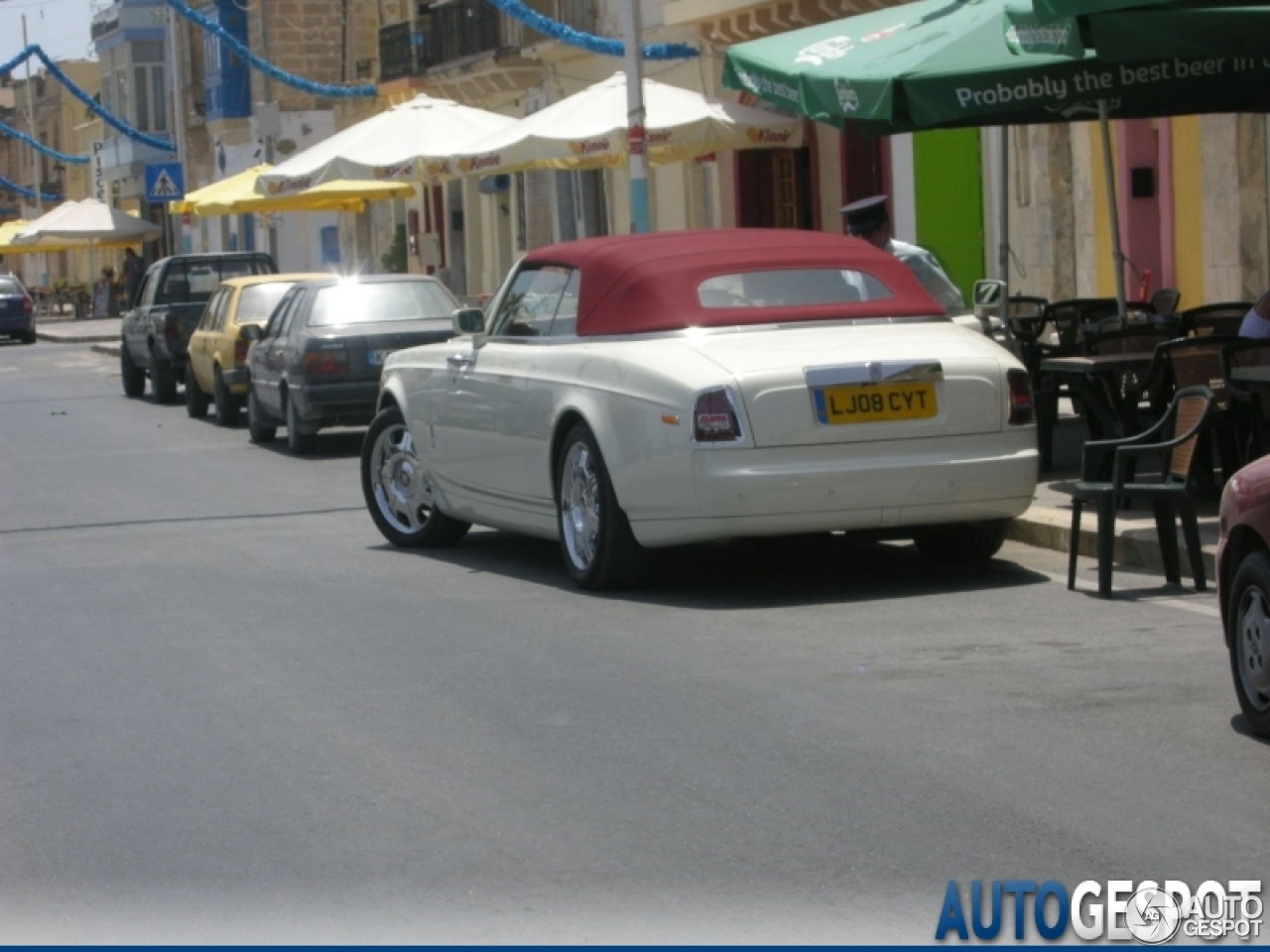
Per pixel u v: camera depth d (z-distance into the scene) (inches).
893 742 381.1
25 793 373.7
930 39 675.4
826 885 301.7
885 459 520.4
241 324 1277.1
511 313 620.7
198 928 294.0
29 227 3385.8
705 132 1205.1
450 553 669.9
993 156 1235.2
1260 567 367.9
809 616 515.8
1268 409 606.5
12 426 1375.5
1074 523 537.0
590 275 579.5
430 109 1472.7
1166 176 1088.2
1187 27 548.1
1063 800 338.6
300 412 1048.8
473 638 506.3
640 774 366.9
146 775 382.6
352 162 1423.5
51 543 743.7
